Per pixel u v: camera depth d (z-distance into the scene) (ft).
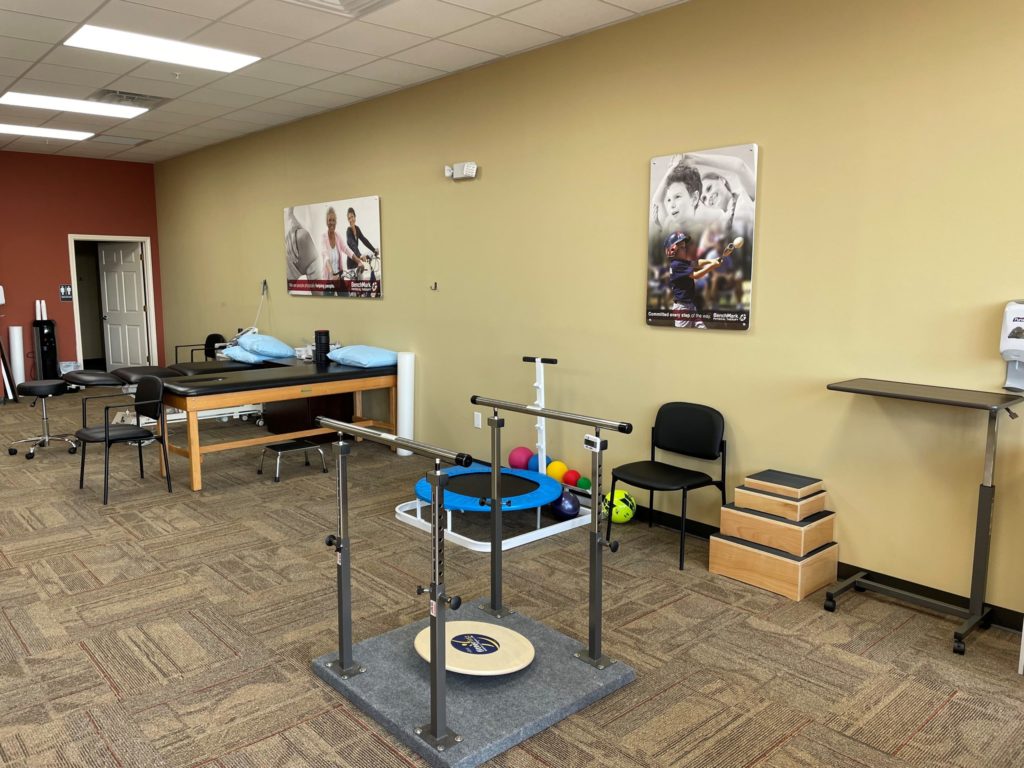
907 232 10.61
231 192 25.93
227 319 27.30
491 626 9.50
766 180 12.09
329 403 20.26
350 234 20.99
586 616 10.53
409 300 19.52
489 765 7.26
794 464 12.23
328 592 11.28
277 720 8.02
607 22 13.80
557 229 15.51
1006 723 8.02
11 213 27.71
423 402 19.56
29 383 20.29
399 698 8.16
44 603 10.89
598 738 7.71
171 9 13.06
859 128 10.94
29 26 13.94
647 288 13.93
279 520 14.56
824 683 8.80
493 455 9.84
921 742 7.69
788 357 12.12
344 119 20.70
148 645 9.66
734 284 12.62
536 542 13.51
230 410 23.48
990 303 9.93
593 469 8.64
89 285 37.35
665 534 13.97
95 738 7.70
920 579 10.96
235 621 10.32
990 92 9.70
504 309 16.96
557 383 15.94
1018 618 10.09
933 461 10.66
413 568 12.25
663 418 13.60
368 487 16.80
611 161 14.32
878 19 10.61
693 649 9.59
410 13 13.26
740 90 12.26
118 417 22.03
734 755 7.45
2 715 8.11
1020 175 9.55
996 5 9.56
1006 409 9.89
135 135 24.66
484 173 16.94
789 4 11.53
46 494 16.14
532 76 15.58
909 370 10.77
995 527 10.16
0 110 20.95
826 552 11.45
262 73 17.20
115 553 12.82
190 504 15.51
